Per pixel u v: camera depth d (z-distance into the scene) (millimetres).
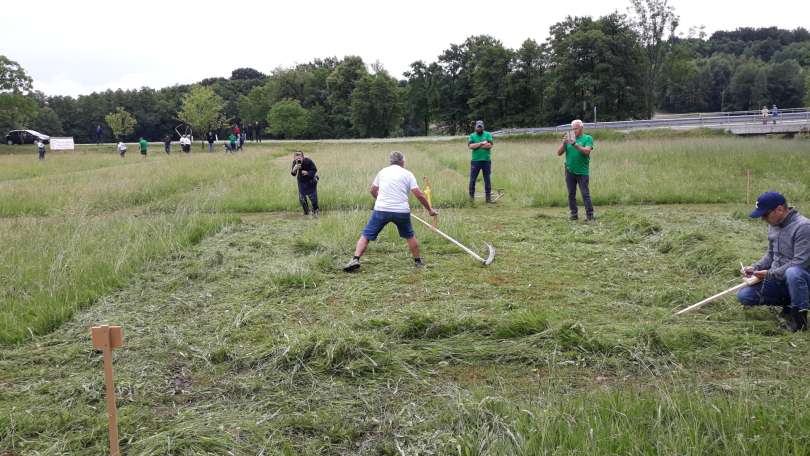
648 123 43500
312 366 4695
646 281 6867
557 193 13320
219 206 13062
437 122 82688
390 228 9469
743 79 97250
